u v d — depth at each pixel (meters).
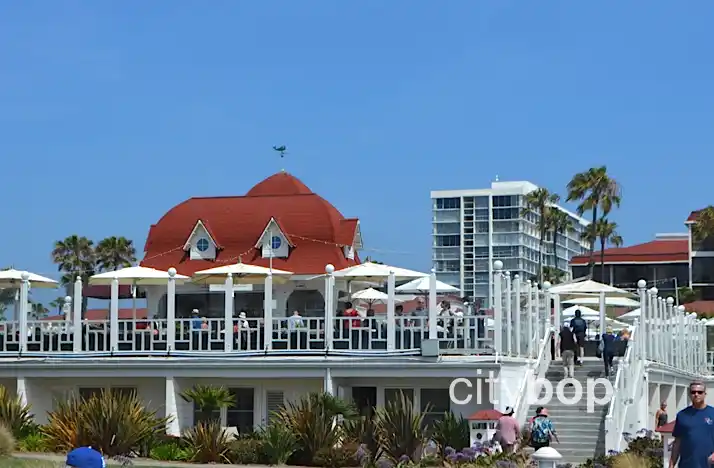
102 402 31.72
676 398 45.97
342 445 30.73
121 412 31.44
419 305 41.91
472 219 195.75
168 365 34.66
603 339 35.84
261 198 46.16
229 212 45.91
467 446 31.36
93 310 53.88
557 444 30.78
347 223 45.25
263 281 39.38
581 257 105.38
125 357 35.16
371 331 33.97
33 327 36.25
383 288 46.66
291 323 34.75
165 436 32.56
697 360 52.78
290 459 31.05
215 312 44.97
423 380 34.28
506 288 34.50
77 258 90.50
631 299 54.53
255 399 35.12
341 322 34.25
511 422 28.61
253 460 30.83
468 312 34.78
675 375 44.09
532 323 37.00
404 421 30.67
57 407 34.66
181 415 35.06
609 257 103.69
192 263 44.97
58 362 35.28
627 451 28.61
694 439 16.50
